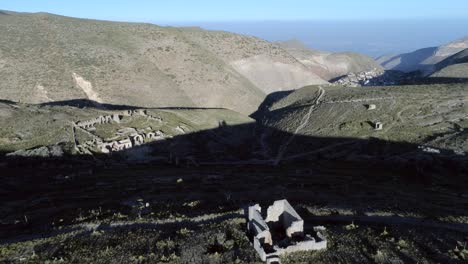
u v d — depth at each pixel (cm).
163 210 3578
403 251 2570
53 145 6372
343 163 6600
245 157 7981
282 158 7619
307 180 5338
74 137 6838
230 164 7169
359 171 5956
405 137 6994
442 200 4141
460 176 5303
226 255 2506
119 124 8019
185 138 8275
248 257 2462
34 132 6769
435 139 6612
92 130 7381
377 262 2428
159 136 7744
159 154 7219
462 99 8012
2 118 6956
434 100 8269
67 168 5772
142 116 8731
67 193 4497
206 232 2858
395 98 8856
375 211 3453
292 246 2528
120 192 4516
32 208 3875
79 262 2477
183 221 3186
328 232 2867
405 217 3300
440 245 2678
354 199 4094
